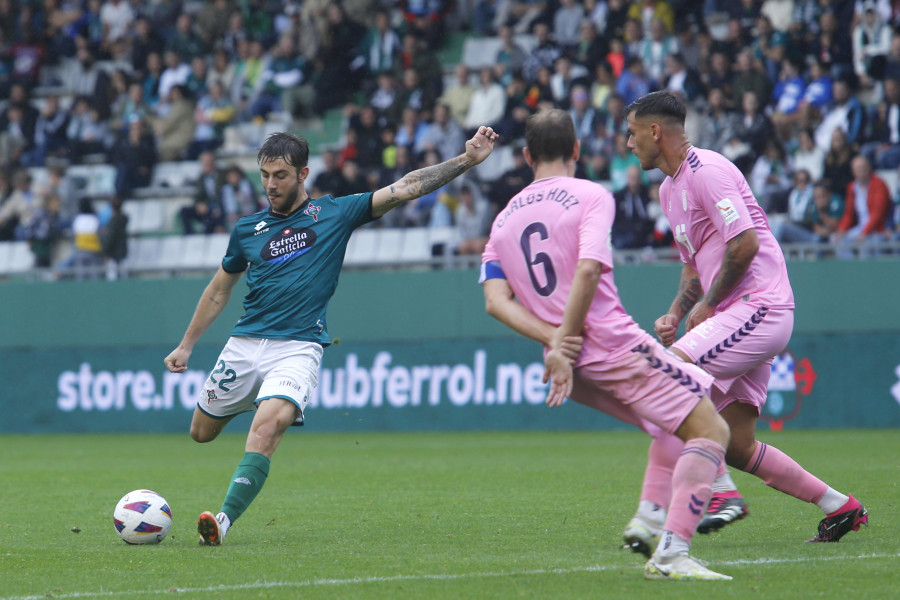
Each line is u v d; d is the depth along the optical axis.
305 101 75.50
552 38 70.44
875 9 61.47
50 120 76.88
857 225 54.62
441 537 19.80
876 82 61.84
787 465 18.66
